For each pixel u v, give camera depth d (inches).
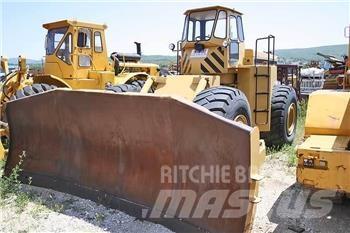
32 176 186.2
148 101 141.2
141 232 139.4
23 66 304.8
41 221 148.4
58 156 179.8
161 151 145.3
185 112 134.2
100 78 348.2
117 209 156.6
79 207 160.1
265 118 255.4
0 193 172.6
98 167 165.8
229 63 254.8
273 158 245.3
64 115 172.2
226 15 251.4
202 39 258.8
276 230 145.1
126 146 155.9
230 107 176.1
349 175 132.5
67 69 336.8
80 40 339.6
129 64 446.6
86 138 168.7
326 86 349.1
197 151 134.6
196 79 215.5
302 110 376.8
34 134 188.9
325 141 146.8
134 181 154.1
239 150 123.9
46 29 349.7
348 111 153.2
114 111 153.3
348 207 164.9
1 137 238.4
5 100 296.2
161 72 505.0
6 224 145.9
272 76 262.1
